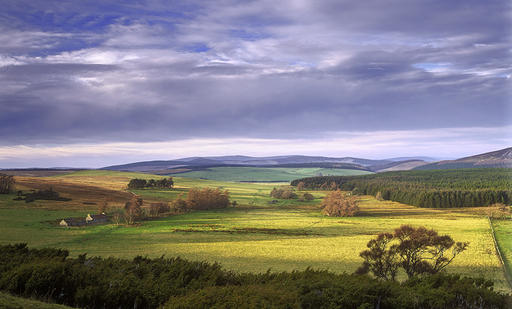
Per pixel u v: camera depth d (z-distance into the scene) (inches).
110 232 3602.4
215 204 6151.6
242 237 3440.0
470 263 2030.0
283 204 6948.8
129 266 789.2
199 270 780.0
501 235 3147.1
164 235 3491.6
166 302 573.6
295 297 541.3
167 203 5797.2
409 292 616.7
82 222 3996.1
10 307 459.5
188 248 2851.9
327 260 2399.1
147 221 4468.5
